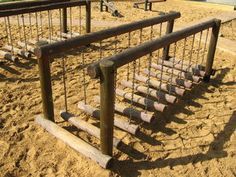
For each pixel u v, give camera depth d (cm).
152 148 338
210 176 303
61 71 515
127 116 390
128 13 964
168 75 500
